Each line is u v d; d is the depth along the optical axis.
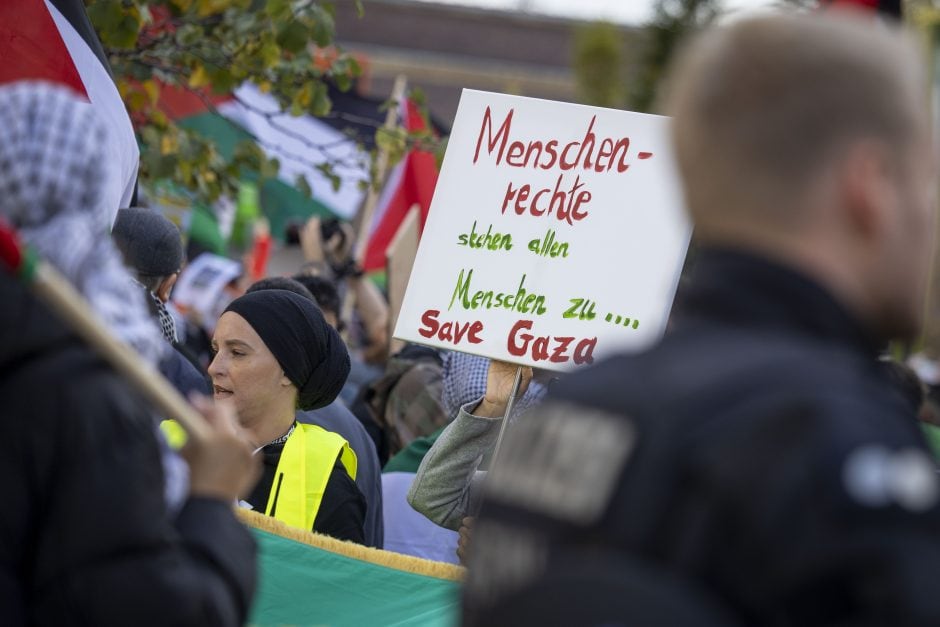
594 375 2.11
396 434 7.91
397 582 4.91
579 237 5.50
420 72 39.09
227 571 2.68
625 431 1.97
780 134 2.00
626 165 5.49
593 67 24.48
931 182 2.09
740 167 2.02
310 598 4.91
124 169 6.04
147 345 2.85
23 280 2.43
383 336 10.67
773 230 2.02
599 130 5.55
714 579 1.83
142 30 8.44
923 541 1.77
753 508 1.81
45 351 2.58
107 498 2.53
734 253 2.04
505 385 5.58
